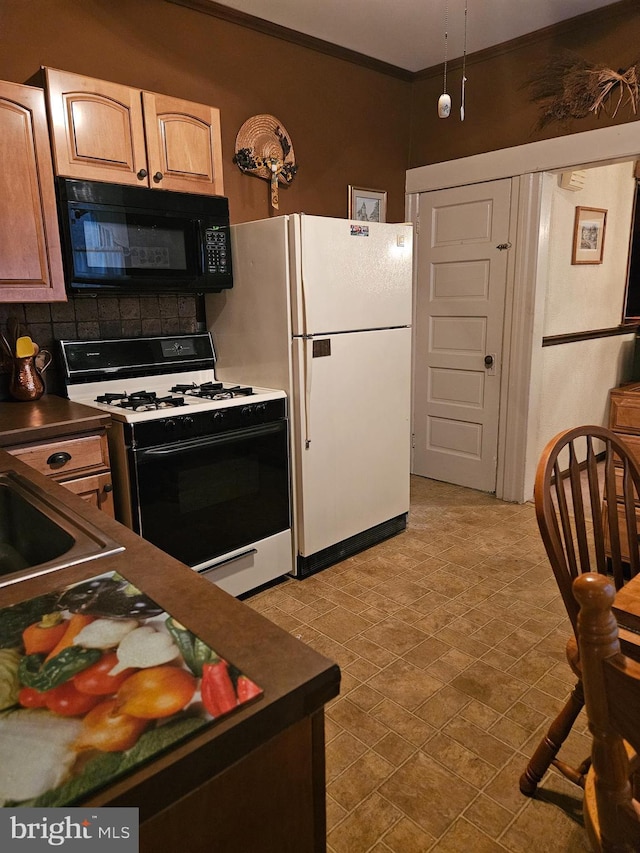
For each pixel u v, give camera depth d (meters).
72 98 2.12
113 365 2.63
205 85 2.84
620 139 2.96
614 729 0.66
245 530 2.56
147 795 0.52
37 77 2.14
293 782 0.67
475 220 3.66
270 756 0.64
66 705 0.60
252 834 0.64
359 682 2.01
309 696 0.64
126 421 2.12
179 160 2.46
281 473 2.67
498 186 3.51
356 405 2.86
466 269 3.77
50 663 0.67
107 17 2.50
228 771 0.60
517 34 3.19
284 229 2.49
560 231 3.69
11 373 2.38
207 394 2.55
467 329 3.83
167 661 0.67
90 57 2.47
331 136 3.43
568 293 3.89
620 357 4.64
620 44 2.89
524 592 2.62
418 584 2.70
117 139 2.26
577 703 1.45
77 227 2.18
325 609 2.49
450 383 4.00
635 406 2.56
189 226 2.53
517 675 2.04
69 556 0.96
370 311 2.83
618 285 4.42
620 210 4.27
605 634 0.64
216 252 2.64
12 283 2.09
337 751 1.71
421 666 2.09
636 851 0.71
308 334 2.56
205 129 2.53
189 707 0.59
